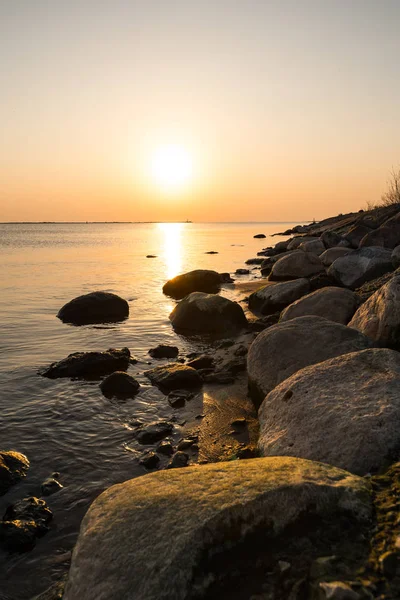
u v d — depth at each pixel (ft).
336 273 49.19
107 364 30.60
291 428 15.33
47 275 86.63
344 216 148.36
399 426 13.41
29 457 19.29
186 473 11.67
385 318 22.57
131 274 88.84
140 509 10.22
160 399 25.36
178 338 39.55
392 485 11.29
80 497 16.47
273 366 22.30
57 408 24.27
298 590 8.46
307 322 24.22
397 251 46.19
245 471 11.35
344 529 9.74
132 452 19.69
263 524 9.68
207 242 223.51
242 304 54.34
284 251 121.49
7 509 15.60
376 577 8.43
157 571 8.86
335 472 11.32
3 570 13.14
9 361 32.63
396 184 98.37
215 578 8.84
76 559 9.71
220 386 26.94
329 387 16.21
